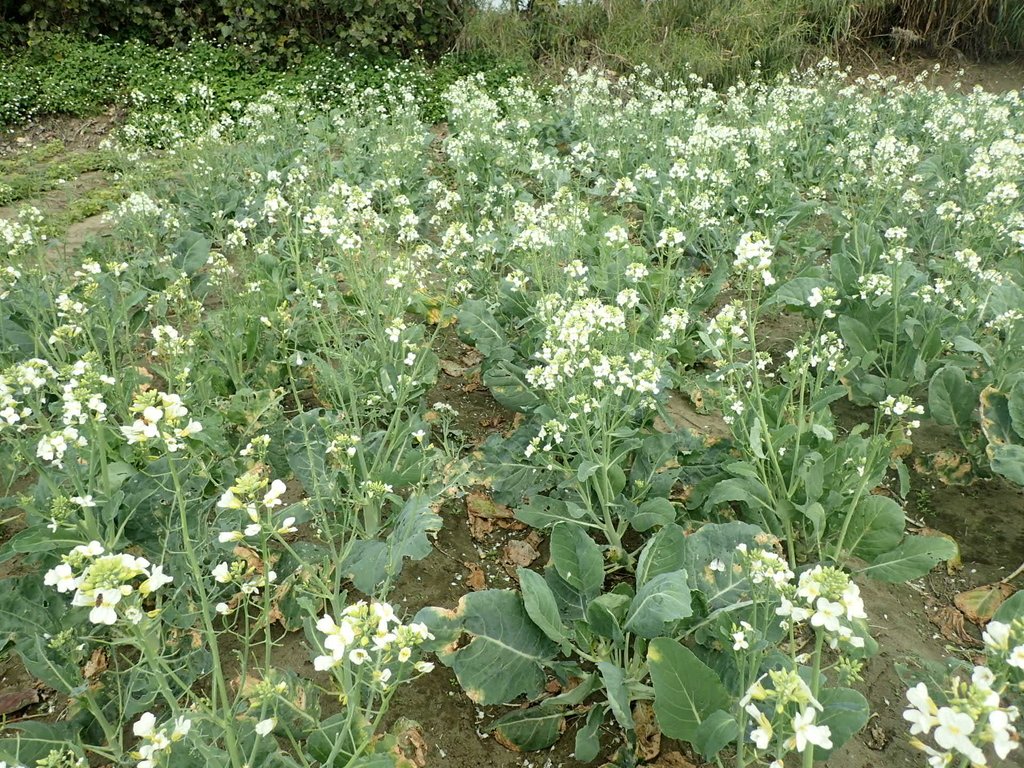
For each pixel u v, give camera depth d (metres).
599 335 3.33
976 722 1.41
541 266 4.70
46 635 2.43
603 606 2.46
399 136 8.59
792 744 1.58
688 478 3.42
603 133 9.09
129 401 3.66
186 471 3.01
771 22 13.98
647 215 6.36
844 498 3.06
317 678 2.70
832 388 3.38
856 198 7.05
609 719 2.60
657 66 13.16
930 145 9.11
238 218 6.71
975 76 14.45
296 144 8.78
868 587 3.18
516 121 9.08
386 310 4.11
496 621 2.54
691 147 6.86
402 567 3.19
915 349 4.22
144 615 1.80
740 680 2.13
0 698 2.55
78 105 10.76
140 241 5.86
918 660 2.78
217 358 4.21
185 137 8.49
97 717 2.23
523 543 3.42
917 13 14.62
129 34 13.05
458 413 4.35
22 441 2.95
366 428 3.90
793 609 1.72
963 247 5.38
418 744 2.45
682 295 4.61
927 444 4.05
